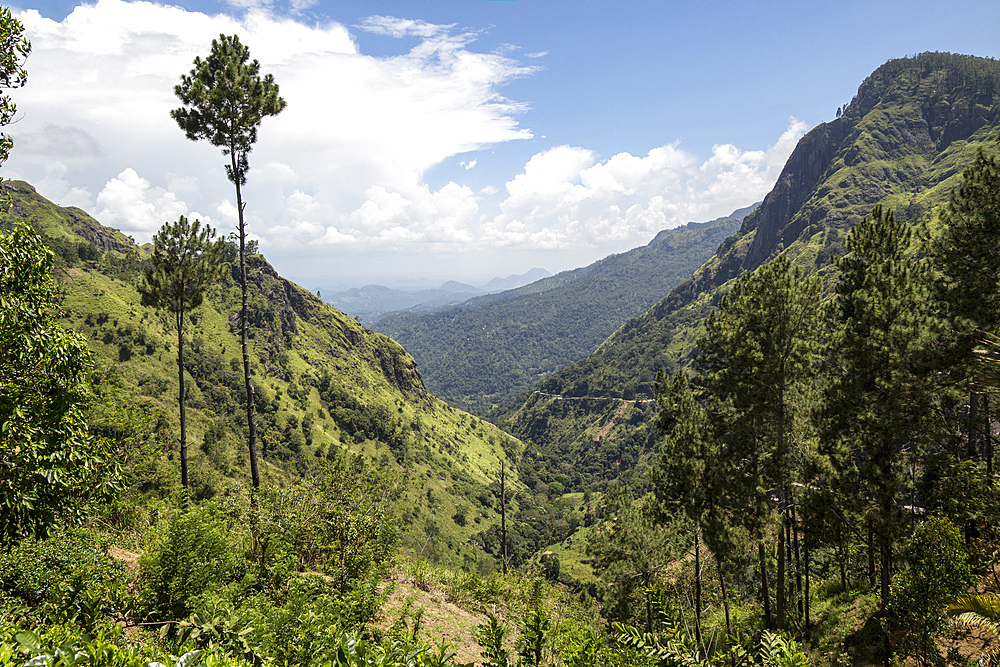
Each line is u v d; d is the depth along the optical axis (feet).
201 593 23.59
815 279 60.90
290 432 366.43
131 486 48.21
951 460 51.67
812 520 58.49
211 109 56.80
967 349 46.06
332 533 37.32
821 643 58.44
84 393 25.99
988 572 41.32
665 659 21.04
